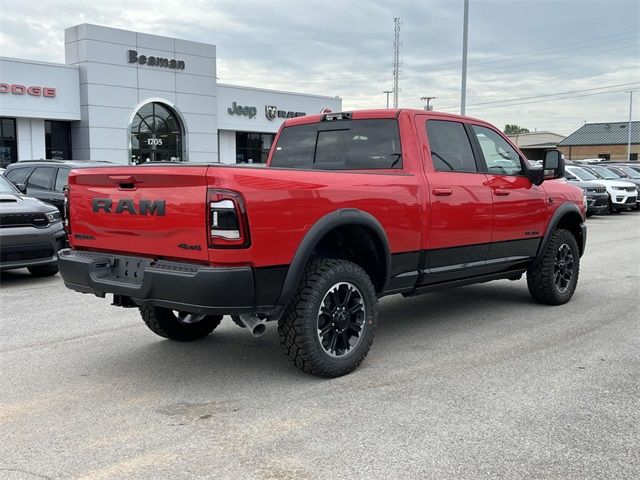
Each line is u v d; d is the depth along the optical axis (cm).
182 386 446
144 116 3095
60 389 441
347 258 505
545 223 668
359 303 467
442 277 556
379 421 380
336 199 441
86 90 2819
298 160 608
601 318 645
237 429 370
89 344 557
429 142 548
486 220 584
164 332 545
